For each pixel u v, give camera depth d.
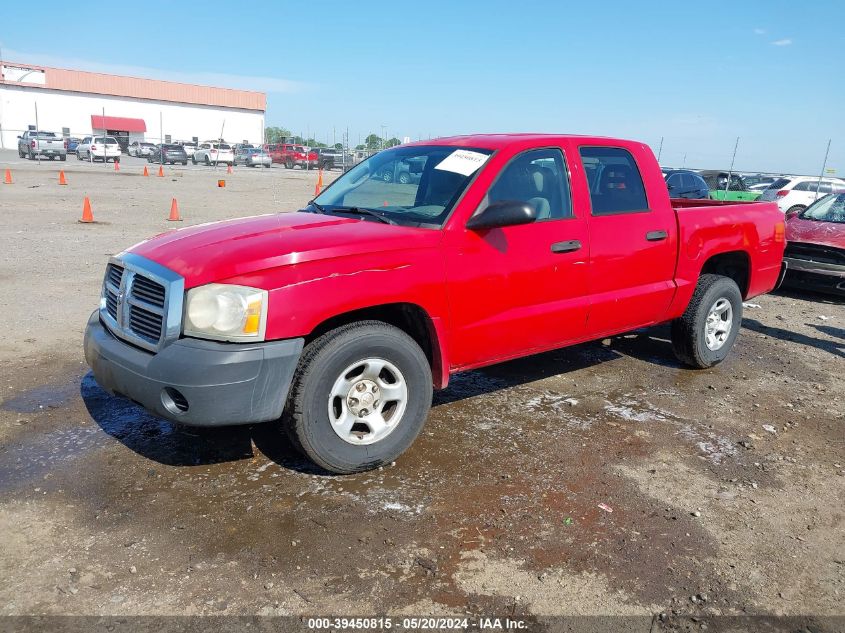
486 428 4.59
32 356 5.73
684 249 5.33
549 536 3.33
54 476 3.75
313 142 64.25
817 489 3.92
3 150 58.84
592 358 6.25
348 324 3.70
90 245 11.70
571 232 4.55
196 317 3.34
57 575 2.92
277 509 3.47
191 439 4.25
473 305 4.09
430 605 2.81
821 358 6.59
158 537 3.21
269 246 3.51
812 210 10.33
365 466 3.80
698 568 3.13
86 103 71.88
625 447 4.37
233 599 2.80
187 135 78.38
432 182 4.33
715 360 5.91
